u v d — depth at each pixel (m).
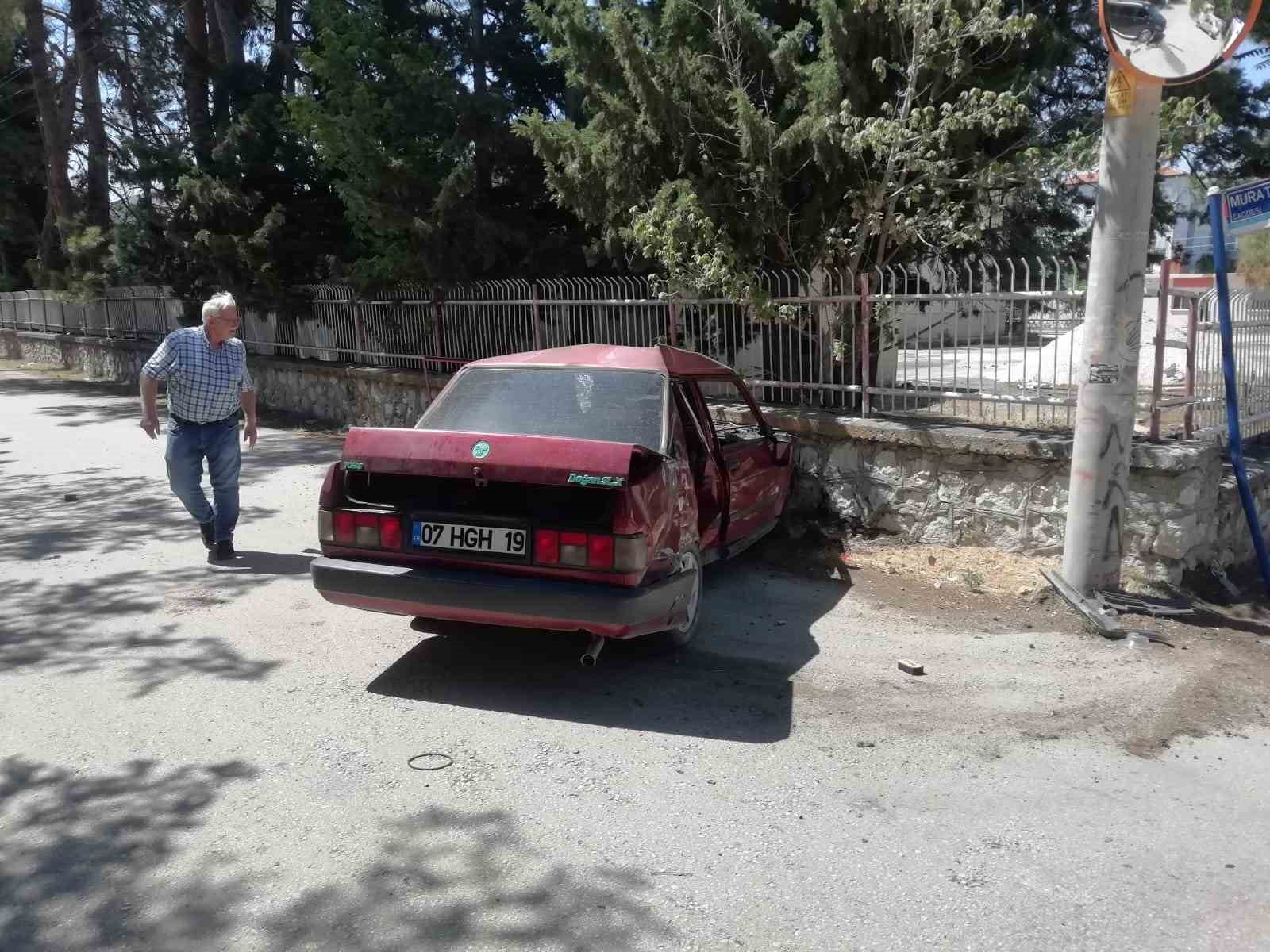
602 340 9.59
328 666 4.98
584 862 3.29
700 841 3.43
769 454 6.87
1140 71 5.14
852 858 3.35
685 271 7.75
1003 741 4.29
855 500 7.48
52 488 9.34
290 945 2.83
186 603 5.92
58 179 24.92
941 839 3.48
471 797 3.69
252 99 15.87
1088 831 3.57
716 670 5.03
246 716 4.36
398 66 11.69
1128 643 5.43
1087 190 11.14
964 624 5.77
